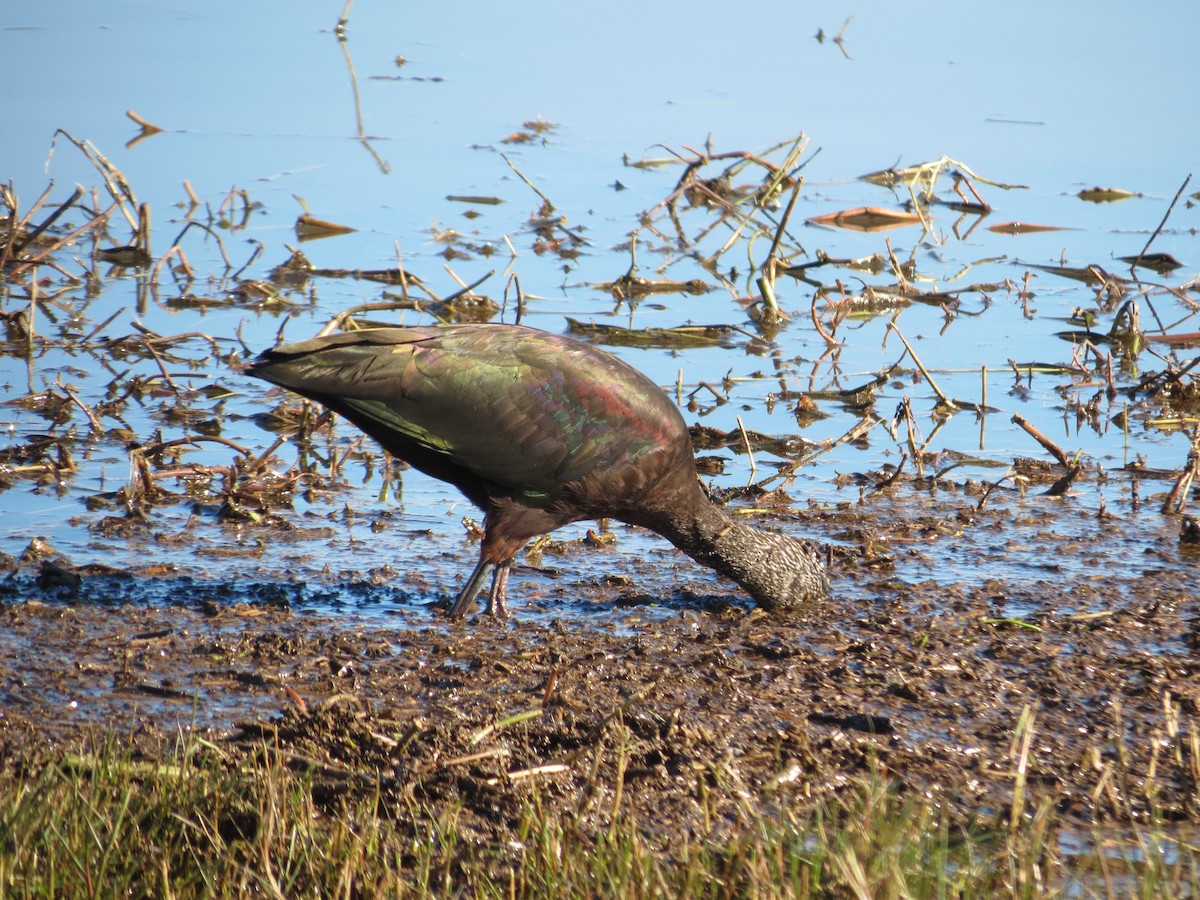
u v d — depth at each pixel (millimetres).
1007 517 20703
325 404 16969
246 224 34719
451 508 21000
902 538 19922
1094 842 11633
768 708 14289
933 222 36469
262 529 19703
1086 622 16672
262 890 10797
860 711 14227
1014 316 30484
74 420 23578
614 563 19141
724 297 31250
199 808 11602
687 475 17422
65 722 13602
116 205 32469
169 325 28266
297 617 16688
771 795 12438
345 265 31953
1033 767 13023
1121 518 20734
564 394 16781
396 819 11875
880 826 11133
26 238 30703
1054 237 35188
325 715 13406
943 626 16719
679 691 14664
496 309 29172
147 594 17172
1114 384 26672
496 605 16984
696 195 37781
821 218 36344
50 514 19828
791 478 22188
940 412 25312
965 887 10672
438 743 13109
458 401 16531
